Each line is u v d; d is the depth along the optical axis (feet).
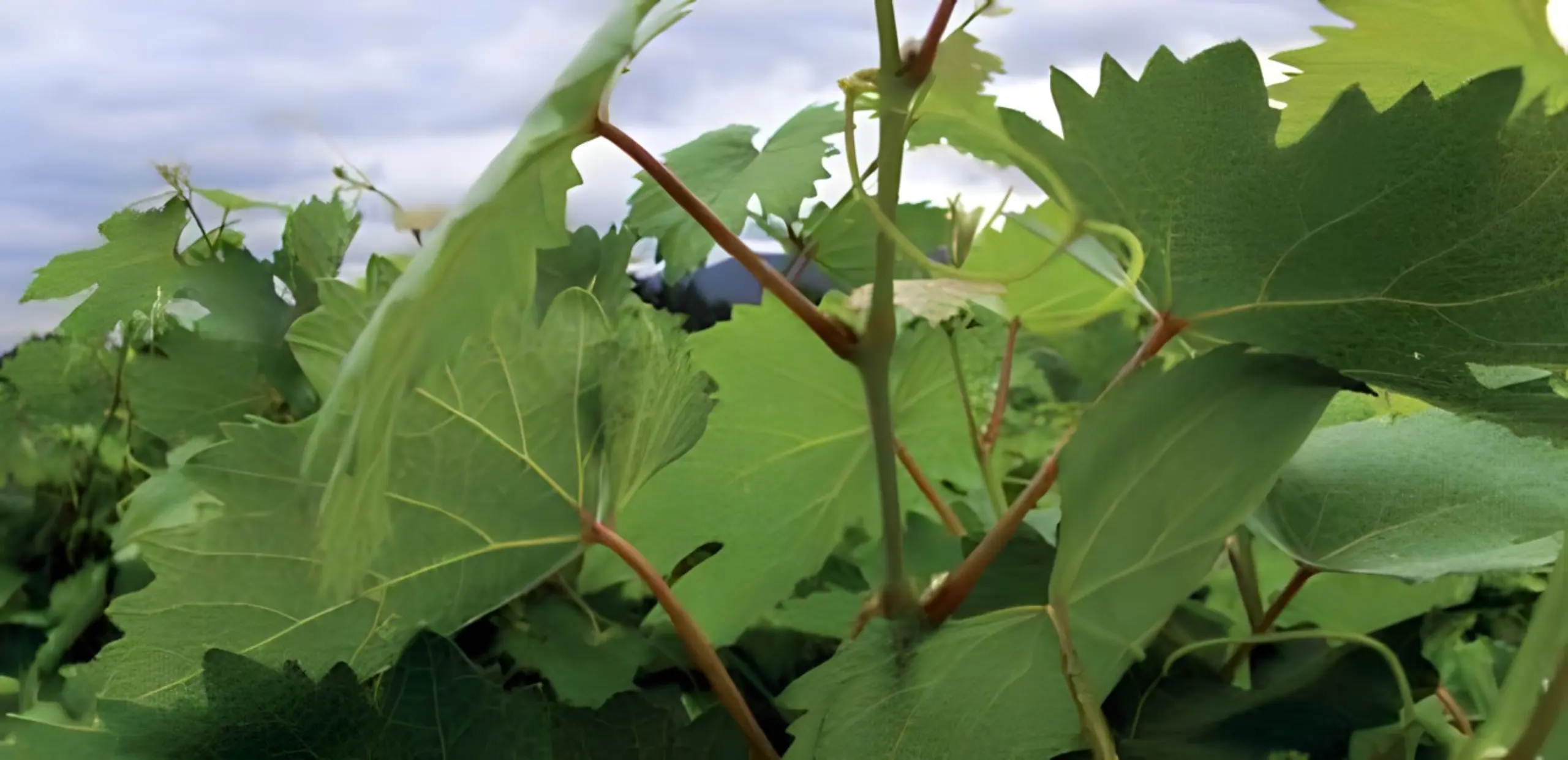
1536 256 0.99
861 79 1.11
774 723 1.34
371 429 0.92
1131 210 1.14
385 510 1.07
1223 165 1.07
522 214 0.97
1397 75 1.18
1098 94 1.10
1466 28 1.12
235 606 1.17
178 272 1.68
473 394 1.16
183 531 1.16
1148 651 1.40
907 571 1.39
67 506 1.69
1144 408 1.06
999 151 1.37
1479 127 0.97
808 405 1.44
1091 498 1.02
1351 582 1.66
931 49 1.10
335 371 1.47
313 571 1.16
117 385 1.77
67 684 1.30
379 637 1.20
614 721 1.22
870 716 1.07
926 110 1.15
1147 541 1.05
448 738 1.15
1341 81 1.20
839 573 1.59
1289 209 1.06
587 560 1.47
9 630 1.60
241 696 1.14
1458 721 1.33
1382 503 1.26
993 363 1.85
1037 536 1.48
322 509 0.93
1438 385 1.09
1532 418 1.08
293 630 1.18
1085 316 1.56
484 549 1.22
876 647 1.11
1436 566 1.16
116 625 1.20
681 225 1.74
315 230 1.78
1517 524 1.17
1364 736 1.21
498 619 1.45
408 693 1.15
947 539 1.54
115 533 1.56
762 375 1.42
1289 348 1.14
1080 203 1.17
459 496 1.18
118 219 1.60
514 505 1.21
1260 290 1.12
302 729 1.14
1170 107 1.07
